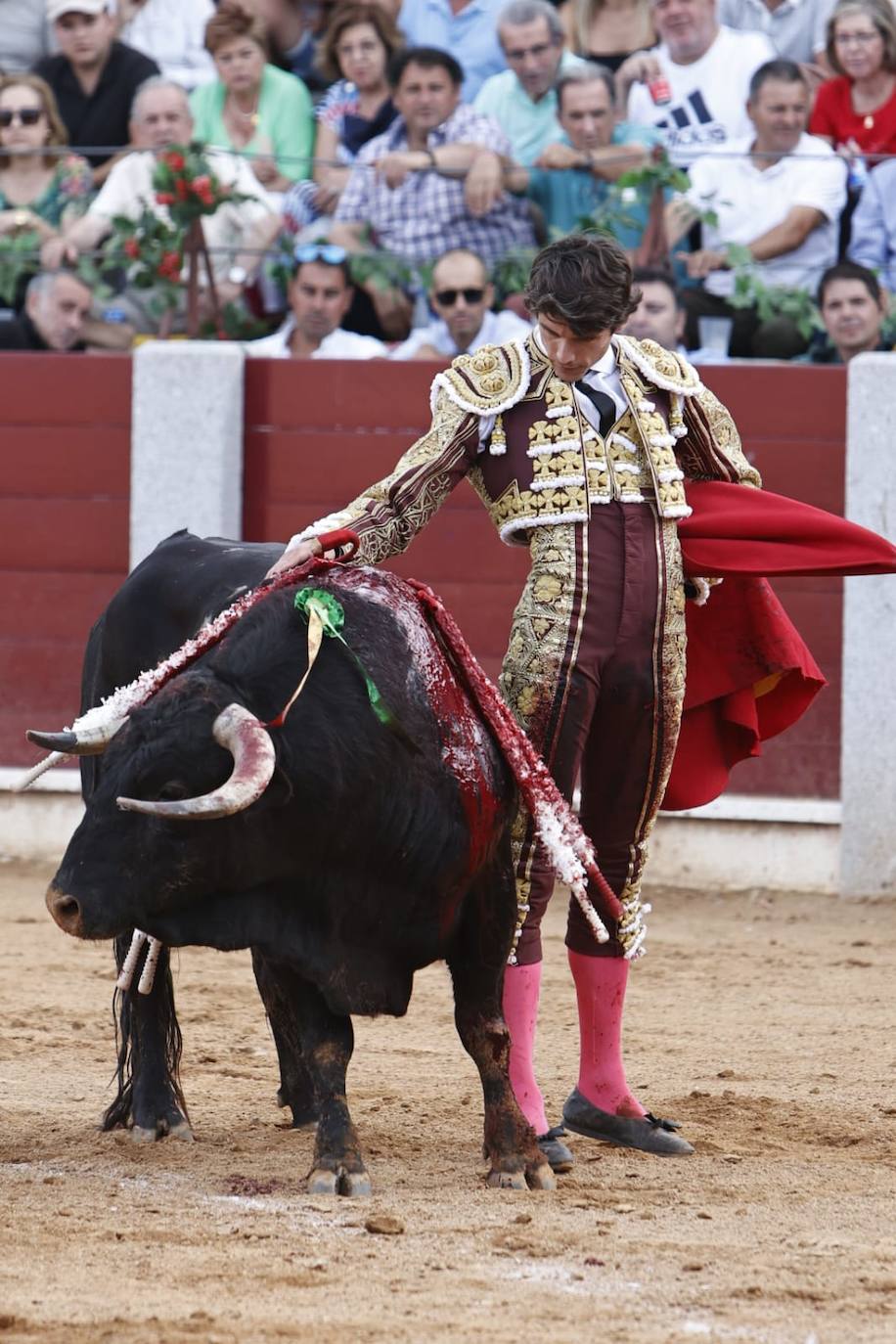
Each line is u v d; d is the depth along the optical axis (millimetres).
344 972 9820
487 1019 10398
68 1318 7848
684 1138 11625
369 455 25047
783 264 24984
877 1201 10102
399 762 9617
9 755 25750
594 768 11062
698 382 11086
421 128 26859
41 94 27703
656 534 10742
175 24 29891
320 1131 10211
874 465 23453
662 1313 8008
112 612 12055
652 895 23469
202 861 9359
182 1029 15445
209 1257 8836
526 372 10742
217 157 26875
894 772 23344
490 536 24469
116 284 26500
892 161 25609
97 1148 11336
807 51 28656
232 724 9102
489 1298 8195
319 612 9703
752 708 11844
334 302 25625
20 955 18984
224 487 25000
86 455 25578
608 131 26234
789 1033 15562
